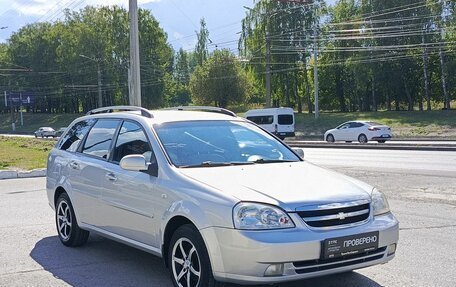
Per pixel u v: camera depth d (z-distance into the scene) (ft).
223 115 22.26
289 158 20.29
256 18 196.13
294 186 16.16
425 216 28.96
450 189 38.32
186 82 336.29
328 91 246.06
